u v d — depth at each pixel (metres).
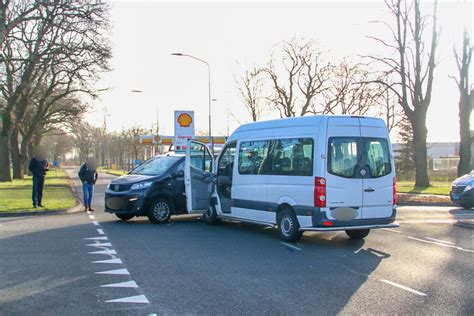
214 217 12.95
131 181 12.95
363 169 9.84
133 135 68.75
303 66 40.50
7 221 13.65
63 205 17.39
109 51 29.70
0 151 37.25
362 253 9.23
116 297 6.12
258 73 43.88
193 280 7.00
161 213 13.10
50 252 9.02
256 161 11.39
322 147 9.62
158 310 5.61
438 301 6.09
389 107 46.19
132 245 9.80
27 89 34.28
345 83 39.25
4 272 7.43
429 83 30.88
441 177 44.12
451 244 10.28
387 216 10.05
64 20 27.20
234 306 5.77
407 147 61.62
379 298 6.20
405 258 8.78
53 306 5.74
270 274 7.43
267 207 10.87
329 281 7.04
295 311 5.61
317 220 9.54
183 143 19.77
